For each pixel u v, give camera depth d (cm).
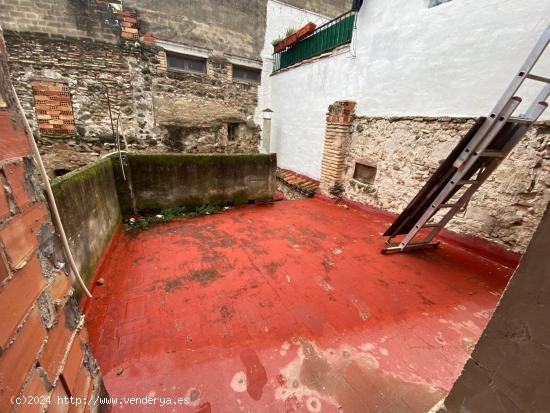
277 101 653
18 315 54
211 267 221
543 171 202
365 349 144
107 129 526
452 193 225
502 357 73
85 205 183
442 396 120
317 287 198
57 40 445
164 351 137
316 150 504
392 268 229
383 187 354
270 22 654
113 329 150
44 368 62
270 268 222
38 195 67
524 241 220
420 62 287
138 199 324
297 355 138
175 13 545
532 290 64
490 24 222
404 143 316
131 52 509
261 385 121
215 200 377
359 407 114
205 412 109
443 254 256
